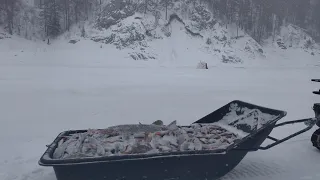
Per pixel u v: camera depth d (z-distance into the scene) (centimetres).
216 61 6769
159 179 427
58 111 1077
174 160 418
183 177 437
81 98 1361
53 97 1375
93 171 395
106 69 3734
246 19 8800
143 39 6862
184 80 2350
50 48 6800
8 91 1521
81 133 491
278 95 1575
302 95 1596
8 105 1176
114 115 1021
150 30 7119
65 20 7850
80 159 379
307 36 9606
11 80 2023
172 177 431
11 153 632
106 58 6047
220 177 479
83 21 7869
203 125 564
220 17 8481
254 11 9106
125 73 3034
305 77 3081
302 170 541
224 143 465
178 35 7406
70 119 955
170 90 1691
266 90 1795
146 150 424
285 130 811
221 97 1462
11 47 6525
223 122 576
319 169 548
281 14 9644
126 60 6084
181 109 1138
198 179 449
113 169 400
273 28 9325
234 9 8675
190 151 411
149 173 417
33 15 7769
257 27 8962
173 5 7956
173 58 6594
